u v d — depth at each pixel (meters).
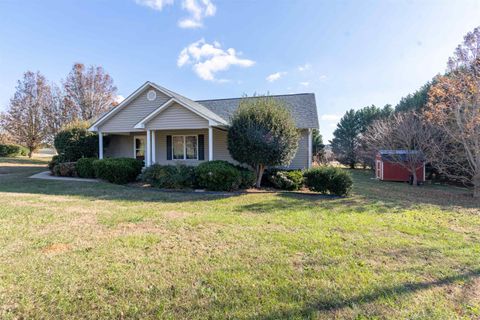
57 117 24.94
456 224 5.54
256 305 2.54
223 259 3.57
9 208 6.27
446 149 12.30
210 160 11.11
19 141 24.64
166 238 4.39
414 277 3.10
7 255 3.58
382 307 2.51
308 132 12.40
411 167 13.77
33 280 2.93
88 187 9.98
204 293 2.74
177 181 9.68
